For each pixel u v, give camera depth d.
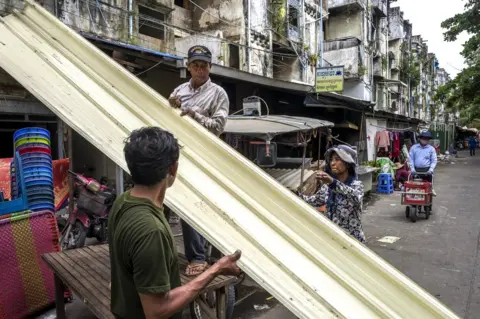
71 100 2.28
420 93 39.06
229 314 3.23
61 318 3.28
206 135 2.18
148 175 1.42
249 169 1.97
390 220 8.27
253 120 6.55
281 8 14.40
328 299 1.47
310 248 1.67
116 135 2.10
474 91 21.14
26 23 3.00
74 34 2.82
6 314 3.22
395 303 1.54
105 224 5.48
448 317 1.46
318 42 17.70
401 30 31.62
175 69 7.96
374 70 25.91
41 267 3.58
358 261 1.64
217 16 12.85
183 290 1.40
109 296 2.58
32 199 3.90
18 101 6.59
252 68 12.88
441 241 6.60
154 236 1.34
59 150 7.21
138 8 9.40
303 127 6.05
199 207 1.77
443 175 17.11
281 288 1.49
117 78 2.56
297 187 6.27
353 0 21.64
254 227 1.72
